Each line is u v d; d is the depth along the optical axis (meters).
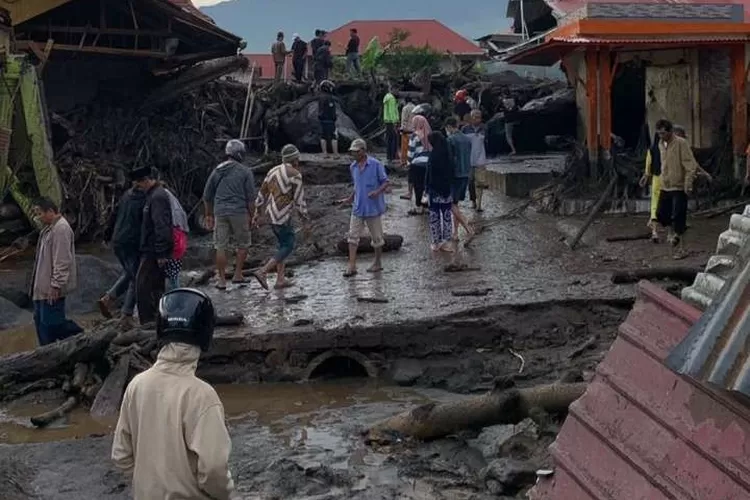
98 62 22.38
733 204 16.98
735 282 3.96
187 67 23.06
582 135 20.34
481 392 9.64
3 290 14.09
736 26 17.28
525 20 27.84
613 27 17.28
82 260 13.92
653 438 4.53
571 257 14.16
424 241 15.94
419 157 18.27
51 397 9.84
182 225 10.83
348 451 7.89
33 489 7.27
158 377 4.14
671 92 18.75
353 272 13.60
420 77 31.73
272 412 9.23
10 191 17.47
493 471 7.01
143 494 4.05
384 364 10.36
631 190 17.38
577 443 5.05
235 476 7.42
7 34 18.12
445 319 10.66
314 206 20.39
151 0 20.59
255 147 28.58
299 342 10.34
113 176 19.36
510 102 29.47
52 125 20.28
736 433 4.10
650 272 12.10
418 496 6.94
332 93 28.12
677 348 3.99
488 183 21.97
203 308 4.23
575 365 9.82
